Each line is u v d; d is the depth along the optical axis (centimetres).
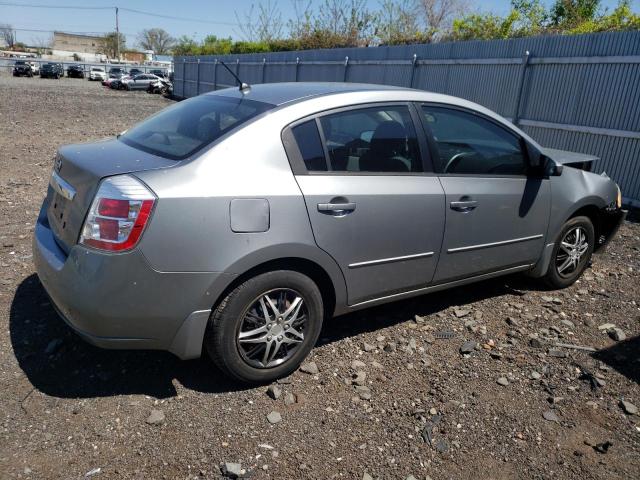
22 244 520
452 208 371
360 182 329
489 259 408
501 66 1083
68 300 274
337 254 321
